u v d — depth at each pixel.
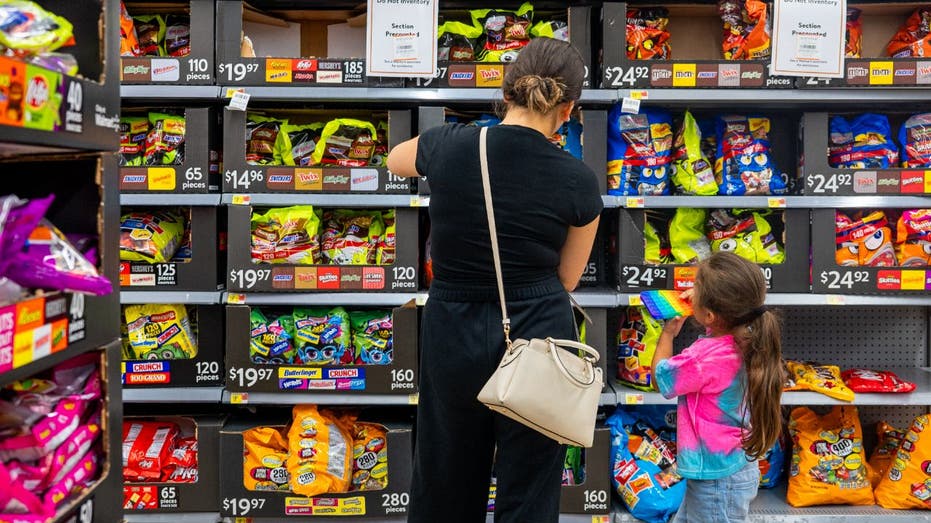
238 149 2.57
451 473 1.73
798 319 3.12
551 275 1.69
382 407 2.90
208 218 2.60
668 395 2.11
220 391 2.61
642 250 2.66
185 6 2.70
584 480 2.64
